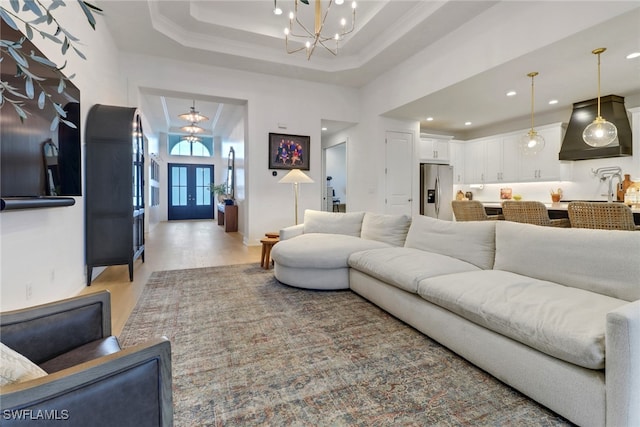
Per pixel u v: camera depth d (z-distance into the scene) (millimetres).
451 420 1285
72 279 2766
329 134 7480
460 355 1758
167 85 4793
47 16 769
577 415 1207
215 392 1468
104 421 699
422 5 3760
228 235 7070
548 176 5590
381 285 2449
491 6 3551
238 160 7656
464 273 2078
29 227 2035
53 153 2209
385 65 5152
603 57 3338
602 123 3641
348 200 6711
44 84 2068
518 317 1423
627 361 1059
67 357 1049
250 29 4355
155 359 783
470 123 6578
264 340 1981
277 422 1278
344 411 1343
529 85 4168
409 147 6098
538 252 1940
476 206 3686
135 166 3703
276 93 5586
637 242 1530
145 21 3775
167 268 3873
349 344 1934
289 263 3023
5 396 588
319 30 3055
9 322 1007
